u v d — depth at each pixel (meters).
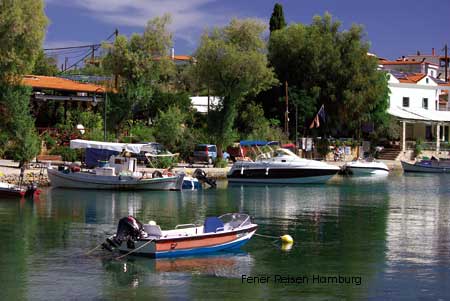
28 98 51.47
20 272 21.27
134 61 64.38
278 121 75.19
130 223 23.20
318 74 77.44
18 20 49.38
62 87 66.00
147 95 65.50
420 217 33.94
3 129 50.78
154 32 65.88
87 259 22.98
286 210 36.44
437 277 21.12
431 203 40.50
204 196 43.16
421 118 83.81
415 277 21.16
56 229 28.89
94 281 20.28
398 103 90.50
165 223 30.97
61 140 59.53
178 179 46.19
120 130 64.69
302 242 26.58
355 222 32.03
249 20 67.38
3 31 49.69
